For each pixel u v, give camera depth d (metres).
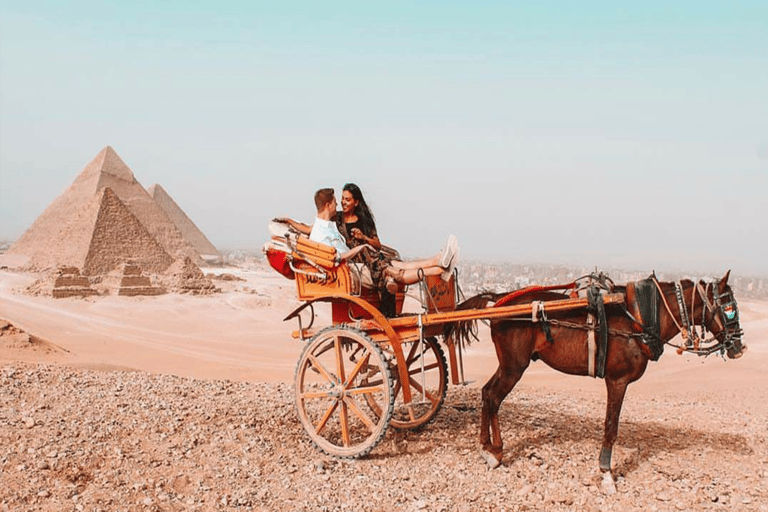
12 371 11.55
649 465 8.43
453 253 8.26
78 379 11.66
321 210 8.87
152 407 9.92
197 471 7.69
